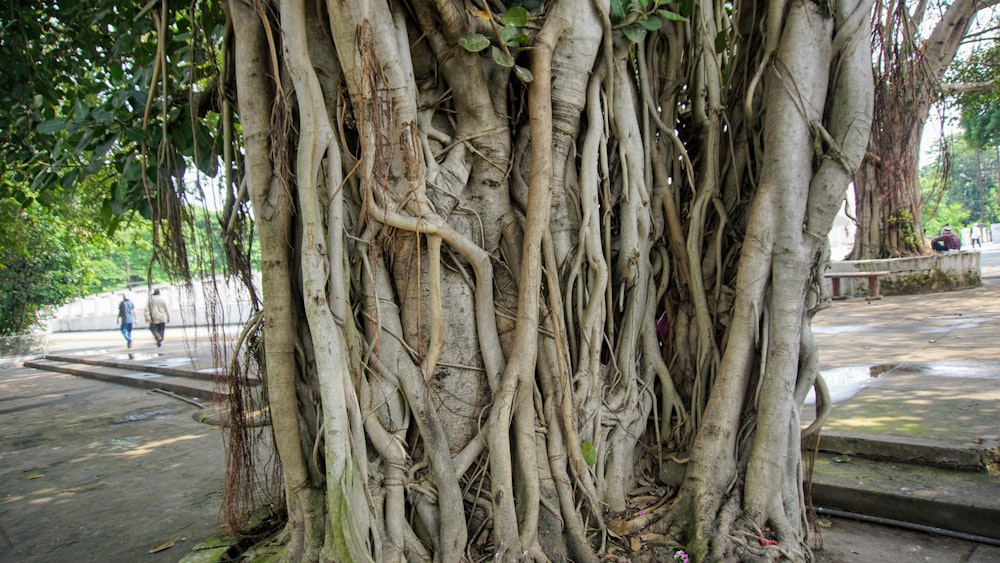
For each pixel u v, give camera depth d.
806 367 3.12
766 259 3.02
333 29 2.65
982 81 14.25
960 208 43.44
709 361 3.42
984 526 3.04
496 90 3.10
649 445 3.57
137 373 12.62
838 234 23.55
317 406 2.90
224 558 3.27
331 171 2.67
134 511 4.54
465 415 3.00
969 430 3.87
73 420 8.61
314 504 2.88
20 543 4.06
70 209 10.40
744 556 2.78
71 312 40.34
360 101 2.64
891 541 3.12
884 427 4.09
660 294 3.64
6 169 5.78
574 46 3.03
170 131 3.83
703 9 3.58
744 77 3.44
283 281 2.83
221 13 3.89
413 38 2.97
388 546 2.66
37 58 5.45
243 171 3.37
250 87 2.84
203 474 5.38
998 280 15.53
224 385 3.57
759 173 3.26
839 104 2.96
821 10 2.94
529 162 3.17
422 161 2.89
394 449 2.79
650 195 3.58
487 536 2.88
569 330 3.21
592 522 3.04
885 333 8.41
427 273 2.94
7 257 17.45
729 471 3.04
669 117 3.76
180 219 3.48
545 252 2.97
